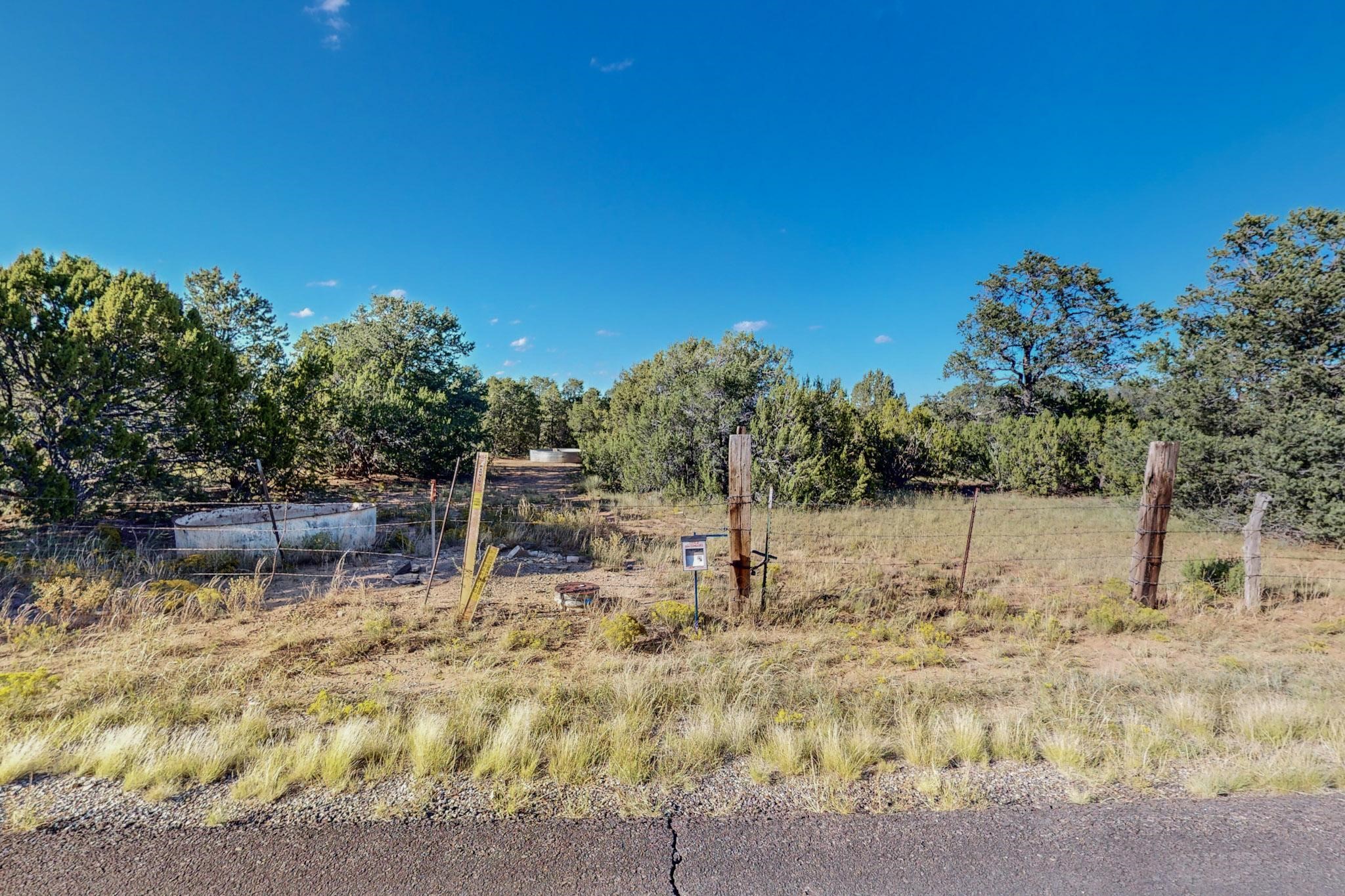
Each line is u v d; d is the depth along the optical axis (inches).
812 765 140.3
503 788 128.6
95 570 291.4
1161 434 559.2
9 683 167.8
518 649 225.8
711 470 653.3
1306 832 114.3
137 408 403.9
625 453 784.9
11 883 98.4
